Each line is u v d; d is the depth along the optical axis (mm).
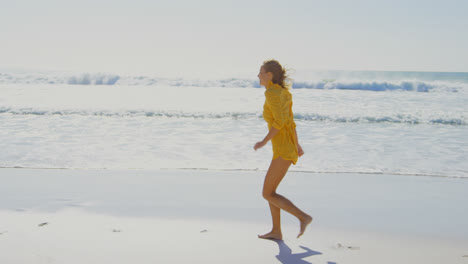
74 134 9289
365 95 19562
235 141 8727
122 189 5191
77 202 4602
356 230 3863
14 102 15109
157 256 3088
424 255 3250
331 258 3139
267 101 3299
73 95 18094
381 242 3547
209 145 8266
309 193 5180
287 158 3342
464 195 5168
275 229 3576
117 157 7113
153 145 8203
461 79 41938
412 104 16125
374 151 7949
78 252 3121
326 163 6914
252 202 4738
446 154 7730
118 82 24938
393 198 5008
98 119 11789
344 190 5348
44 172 6020
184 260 3023
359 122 12117
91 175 5895
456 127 11305
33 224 3816
